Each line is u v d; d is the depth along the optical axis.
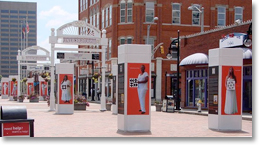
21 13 189.62
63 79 29.80
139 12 53.00
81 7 73.62
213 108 18.61
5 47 188.50
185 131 17.78
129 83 17.22
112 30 54.72
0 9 188.25
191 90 36.59
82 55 33.56
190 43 36.38
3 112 10.86
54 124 20.81
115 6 54.53
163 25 53.66
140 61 17.33
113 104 29.38
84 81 70.12
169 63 53.72
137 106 17.28
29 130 10.88
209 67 19.03
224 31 31.00
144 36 53.22
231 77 18.41
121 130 17.47
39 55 53.53
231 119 18.27
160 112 33.00
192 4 54.53
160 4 53.47
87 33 35.09
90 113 30.42
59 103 29.59
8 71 188.75
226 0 55.47
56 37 32.94
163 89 53.31
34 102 52.03
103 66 33.78
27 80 66.56
